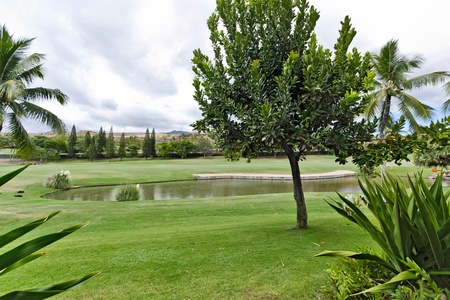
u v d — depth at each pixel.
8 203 9.80
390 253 1.87
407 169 24.86
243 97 4.75
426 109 11.38
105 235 5.21
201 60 4.80
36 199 11.31
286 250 3.61
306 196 11.02
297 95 4.51
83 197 14.22
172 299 2.33
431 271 1.63
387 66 11.37
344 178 24.89
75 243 4.33
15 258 0.93
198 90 4.57
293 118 4.15
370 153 3.87
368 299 1.94
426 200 1.89
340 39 4.24
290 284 2.56
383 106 11.69
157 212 7.84
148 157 54.50
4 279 2.77
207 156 57.16
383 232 1.85
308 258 3.27
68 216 7.33
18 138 9.13
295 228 5.02
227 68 4.79
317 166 34.59
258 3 4.57
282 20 4.55
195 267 3.04
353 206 2.04
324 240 4.07
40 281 2.71
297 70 4.36
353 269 2.13
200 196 14.99
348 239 4.09
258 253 3.50
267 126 3.79
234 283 2.62
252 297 2.35
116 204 9.49
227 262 3.19
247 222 6.22
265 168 32.69
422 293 1.51
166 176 24.14
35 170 24.83
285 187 19.03
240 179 24.45
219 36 4.87
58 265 3.14
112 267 3.06
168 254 3.51
